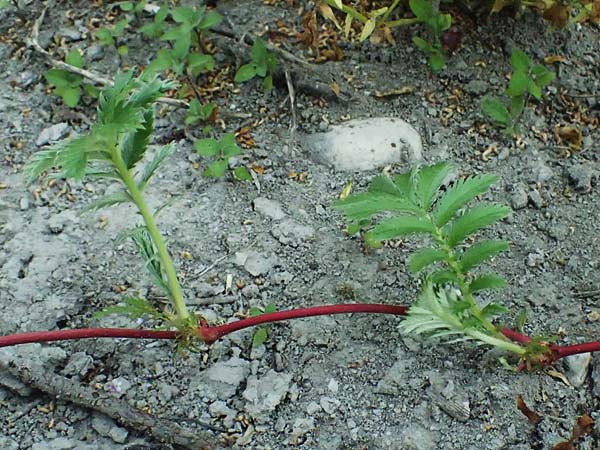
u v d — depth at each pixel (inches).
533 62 26.6
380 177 20.9
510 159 24.9
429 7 25.7
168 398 21.5
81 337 21.1
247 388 21.5
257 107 25.8
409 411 21.3
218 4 27.4
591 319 22.4
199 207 24.1
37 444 21.0
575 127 25.5
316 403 21.4
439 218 20.5
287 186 24.4
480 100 25.8
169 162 24.8
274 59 25.6
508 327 22.2
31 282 22.9
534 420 21.0
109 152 19.1
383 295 22.7
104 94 19.1
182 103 25.6
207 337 21.3
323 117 25.4
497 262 23.2
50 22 27.3
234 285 22.9
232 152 24.2
